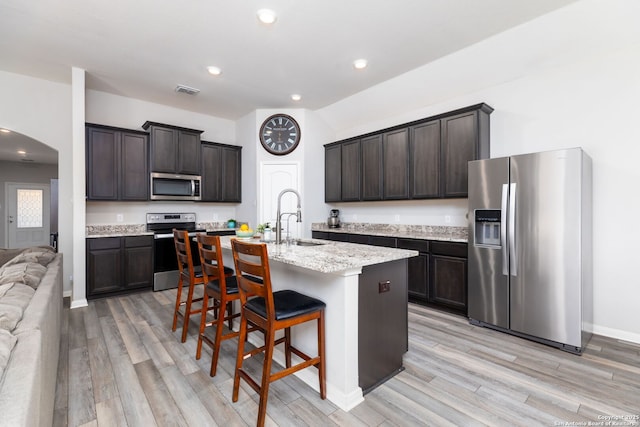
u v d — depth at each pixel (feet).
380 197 14.28
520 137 10.96
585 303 8.41
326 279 6.33
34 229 24.82
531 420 5.49
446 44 10.14
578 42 9.11
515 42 9.70
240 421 5.47
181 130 15.28
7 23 8.89
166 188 14.84
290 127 16.52
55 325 6.29
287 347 7.00
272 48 10.39
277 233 8.85
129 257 13.42
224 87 13.74
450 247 11.00
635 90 8.79
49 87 13.00
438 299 11.36
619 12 8.04
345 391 5.89
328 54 10.78
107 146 13.41
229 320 9.45
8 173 23.79
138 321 10.28
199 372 7.10
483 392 6.34
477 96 12.09
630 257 8.84
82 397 6.08
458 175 11.37
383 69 11.97
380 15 8.60
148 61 11.28
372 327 6.49
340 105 15.88
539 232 8.57
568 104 9.93
